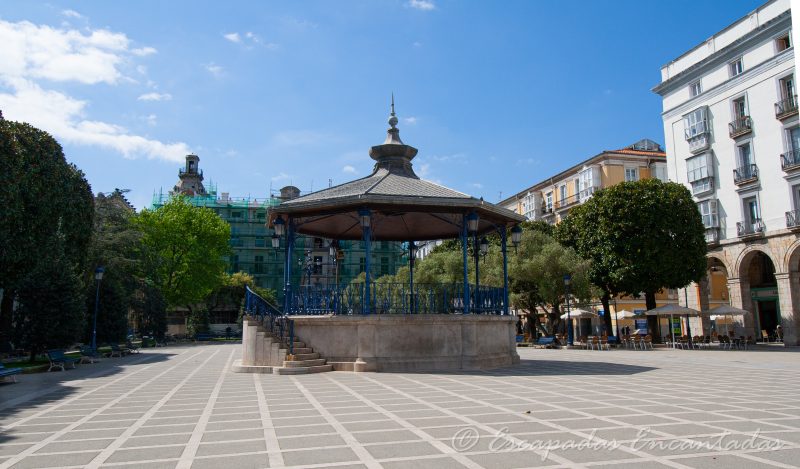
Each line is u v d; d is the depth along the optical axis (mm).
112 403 10289
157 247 49875
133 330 48656
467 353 15828
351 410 8836
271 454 5988
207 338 53906
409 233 22078
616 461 5559
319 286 16641
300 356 15242
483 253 20359
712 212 38344
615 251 35094
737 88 36938
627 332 42844
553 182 61031
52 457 5992
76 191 29609
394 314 15461
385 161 18969
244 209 83562
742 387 11977
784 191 33688
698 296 40031
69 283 22766
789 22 33375
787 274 33219
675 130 42219
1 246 23469
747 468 5281
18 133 25000
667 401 9664
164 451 6215
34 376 16781
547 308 48938
